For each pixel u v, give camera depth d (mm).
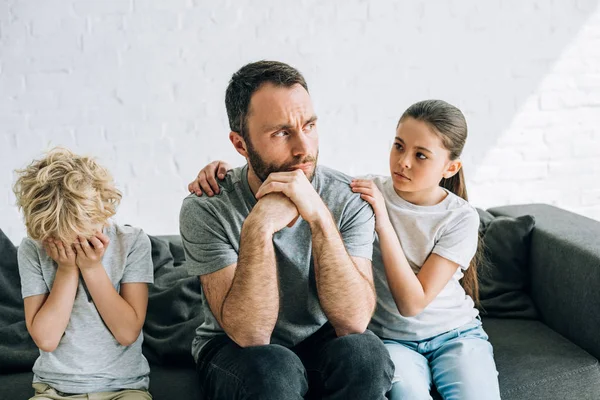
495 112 3051
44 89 2846
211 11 2869
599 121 3105
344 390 1521
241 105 1636
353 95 2975
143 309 1759
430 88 3006
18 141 2867
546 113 3076
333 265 1582
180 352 1944
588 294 1997
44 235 1620
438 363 1812
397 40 2959
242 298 1550
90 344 1707
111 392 1697
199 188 1757
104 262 1750
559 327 2133
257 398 1468
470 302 1974
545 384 1859
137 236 1800
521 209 2555
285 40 2914
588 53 3057
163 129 2926
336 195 1737
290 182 1562
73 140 2893
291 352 1563
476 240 1909
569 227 2236
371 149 3023
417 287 1779
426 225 1892
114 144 2914
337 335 1650
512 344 2033
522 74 3037
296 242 1692
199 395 1785
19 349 1962
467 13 2973
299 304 1705
